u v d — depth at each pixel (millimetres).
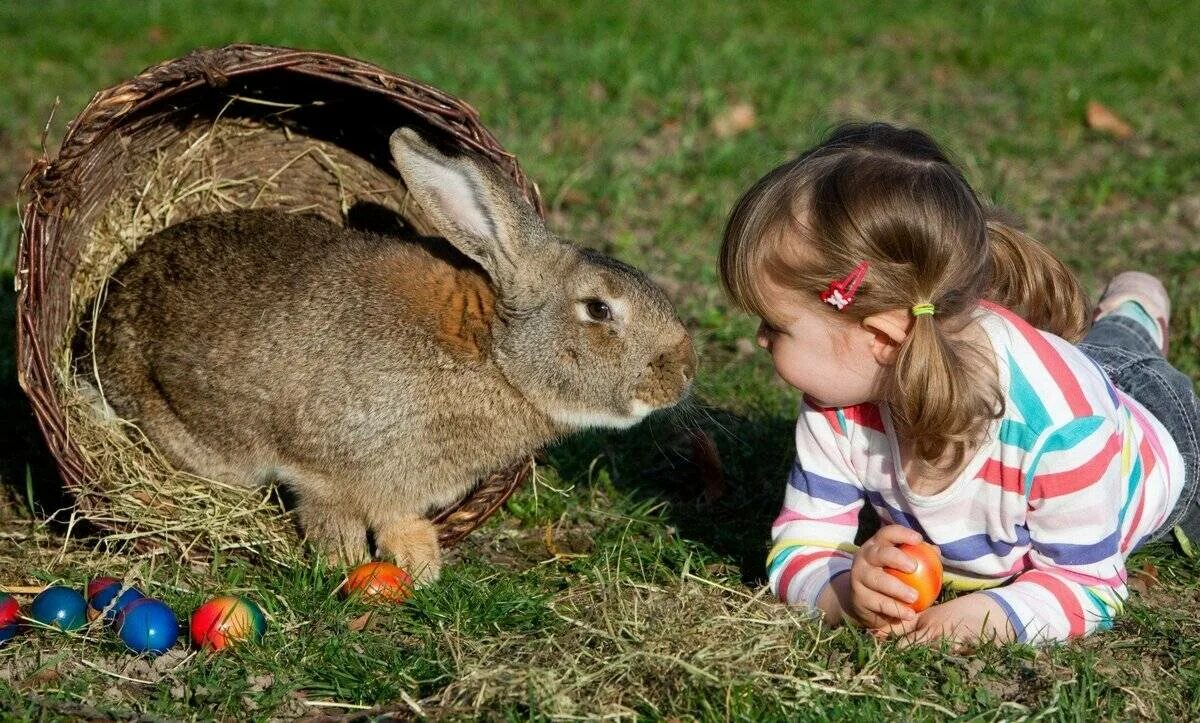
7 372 6434
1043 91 10820
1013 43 12398
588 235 8055
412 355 5051
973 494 4238
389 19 12406
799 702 3887
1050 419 4066
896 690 3957
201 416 5266
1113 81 11312
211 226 5602
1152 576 4809
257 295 5254
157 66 4984
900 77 11461
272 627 4406
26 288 4734
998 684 4051
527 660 4137
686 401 5359
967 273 4059
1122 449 4363
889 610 4117
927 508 4289
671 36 11844
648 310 5074
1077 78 11273
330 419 5043
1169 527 4922
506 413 5168
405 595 4664
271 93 5766
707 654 4035
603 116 9781
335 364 5059
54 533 5203
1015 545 4328
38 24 12148
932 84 11227
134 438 5449
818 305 4141
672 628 4223
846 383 4258
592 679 3975
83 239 5441
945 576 4570
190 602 4543
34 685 4098
